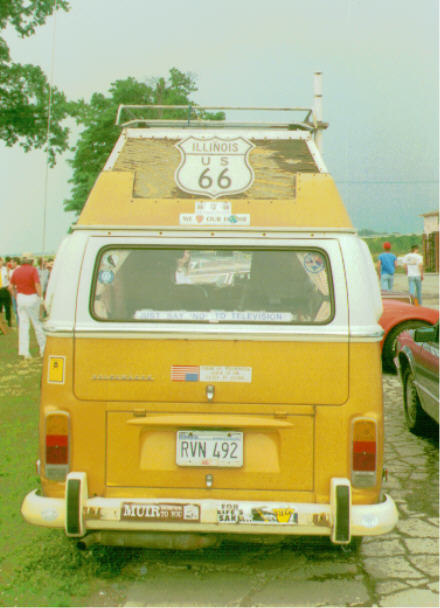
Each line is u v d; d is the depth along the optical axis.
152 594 3.62
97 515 3.43
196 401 3.48
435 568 3.95
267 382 3.47
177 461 3.49
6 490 5.16
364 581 3.79
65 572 3.85
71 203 34.41
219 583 3.75
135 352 3.49
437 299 21.38
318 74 10.56
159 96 36.41
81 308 3.52
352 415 3.46
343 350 3.47
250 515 3.41
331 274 3.54
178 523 3.42
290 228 3.60
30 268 11.83
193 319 3.54
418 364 6.43
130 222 3.63
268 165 3.81
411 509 4.88
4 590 3.62
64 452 3.50
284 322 3.52
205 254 3.61
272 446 3.49
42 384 3.54
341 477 3.46
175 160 3.82
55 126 16.59
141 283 3.59
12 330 17.88
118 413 3.50
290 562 4.03
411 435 6.87
